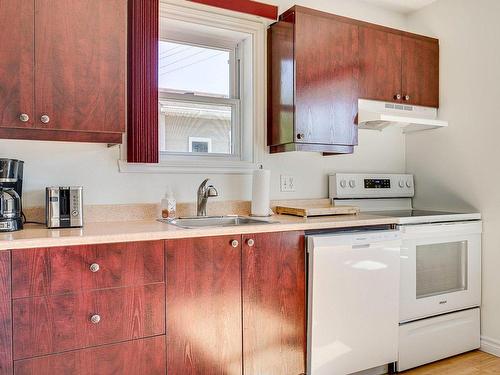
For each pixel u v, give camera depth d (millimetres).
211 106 2545
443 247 2447
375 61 2594
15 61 1600
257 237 1864
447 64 2820
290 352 1962
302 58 2316
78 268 1495
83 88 1724
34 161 1949
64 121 1691
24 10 1611
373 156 3008
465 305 2516
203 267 1736
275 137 2488
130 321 1588
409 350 2299
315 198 2754
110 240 1540
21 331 1411
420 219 2354
